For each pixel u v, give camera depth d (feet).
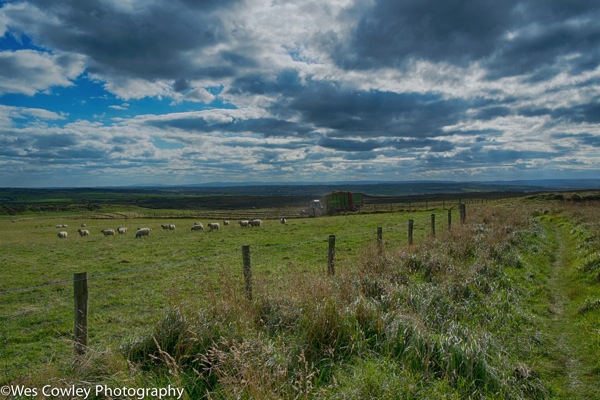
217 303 19.22
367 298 23.71
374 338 18.31
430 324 20.67
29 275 52.90
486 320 23.24
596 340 20.66
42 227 181.88
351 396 13.71
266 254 59.31
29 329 29.01
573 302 28.09
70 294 40.83
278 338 17.08
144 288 39.65
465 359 16.56
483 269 33.86
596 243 43.37
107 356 15.67
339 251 59.67
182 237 104.68
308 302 19.79
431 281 30.27
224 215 249.34
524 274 35.14
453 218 98.37
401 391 14.43
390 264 32.81
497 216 80.89
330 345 17.15
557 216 94.27
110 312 31.81
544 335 22.04
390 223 106.32
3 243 102.32
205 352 16.34
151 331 18.12
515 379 16.57
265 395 12.82
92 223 207.62
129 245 87.97
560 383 17.02
